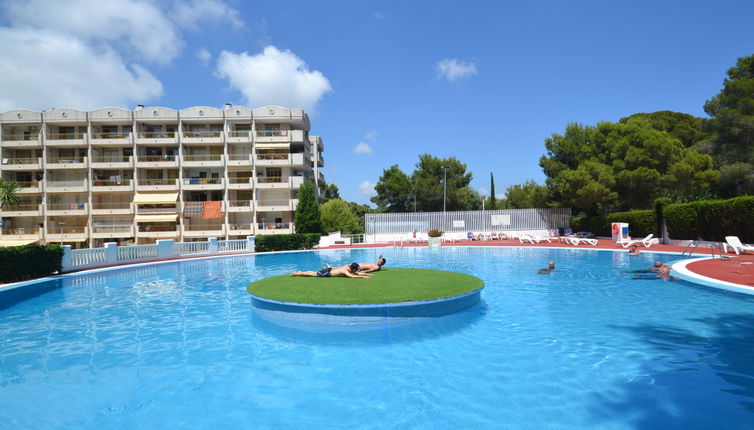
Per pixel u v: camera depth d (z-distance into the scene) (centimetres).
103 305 1114
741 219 1967
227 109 4394
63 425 455
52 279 1512
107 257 2023
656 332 757
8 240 4191
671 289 1170
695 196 3325
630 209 3469
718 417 439
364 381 565
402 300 859
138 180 4347
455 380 561
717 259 1642
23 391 546
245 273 1833
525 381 552
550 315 910
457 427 432
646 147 3186
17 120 4309
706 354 635
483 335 768
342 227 4531
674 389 512
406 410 476
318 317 859
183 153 4441
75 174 4456
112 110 4322
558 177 3622
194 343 754
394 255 2562
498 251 2673
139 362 656
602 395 502
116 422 460
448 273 1242
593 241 2777
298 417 465
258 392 536
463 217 3953
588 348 680
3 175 4353
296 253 2916
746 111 2964
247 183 4369
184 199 4388
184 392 538
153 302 1151
